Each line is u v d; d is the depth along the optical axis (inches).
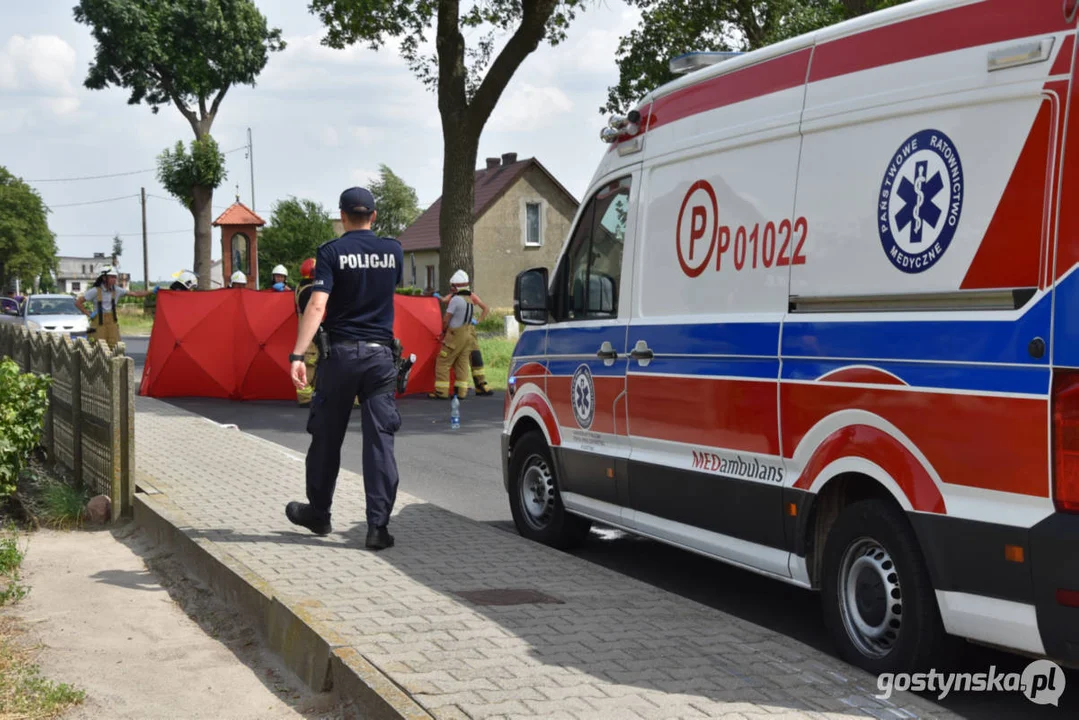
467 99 1025.5
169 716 186.5
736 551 229.8
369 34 1004.6
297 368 269.9
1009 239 169.9
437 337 747.4
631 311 266.1
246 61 2052.2
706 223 240.1
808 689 177.5
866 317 195.0
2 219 4571.9
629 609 222.4
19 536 322.7
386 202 3435.0
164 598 259.1
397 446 516.7
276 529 294.0
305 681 199.9
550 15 969.5
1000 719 179.6
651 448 255.8
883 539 188.9
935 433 178.9
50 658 214.7
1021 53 170.4
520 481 316.2
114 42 2011.6
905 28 193.3
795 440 209.6
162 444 456.4
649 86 1034.7
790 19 997.8
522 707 166.2
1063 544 159.0
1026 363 165.0
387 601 224.7
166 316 710.5
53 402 422.3
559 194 2292.1
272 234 2566.4
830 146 206.2
